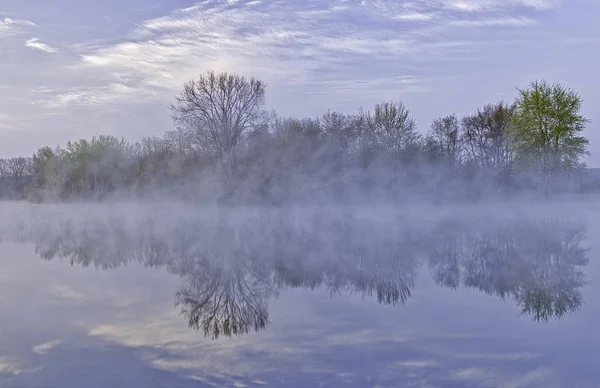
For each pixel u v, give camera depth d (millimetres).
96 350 6484
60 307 8883
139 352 6414
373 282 10984
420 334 7008
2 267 13633
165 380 5527
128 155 56156
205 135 45281
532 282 10805
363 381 5406
